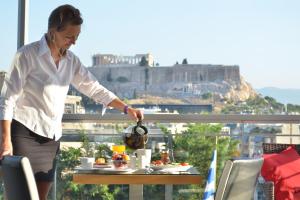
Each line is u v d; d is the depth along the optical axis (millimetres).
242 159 3105
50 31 3824
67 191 5117
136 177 3547
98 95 4301
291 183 4605
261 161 3318
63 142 5203
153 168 3729
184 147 5246
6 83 3791
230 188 3047
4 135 3711
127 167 3760
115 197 5129
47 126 3945
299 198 4562
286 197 4570
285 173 4641
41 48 3869
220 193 2996
